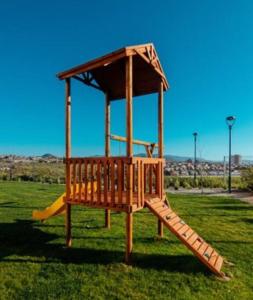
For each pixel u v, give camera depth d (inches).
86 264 204.5
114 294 163.6
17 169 1259.2
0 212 382.6
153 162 253.9
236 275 189.6
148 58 241.4
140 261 211.0
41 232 286.0
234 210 412.2
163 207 244.2
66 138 256.2
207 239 268.4
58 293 164.4
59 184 810.2
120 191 219.3
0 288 169.6
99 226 309.1
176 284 176.1
